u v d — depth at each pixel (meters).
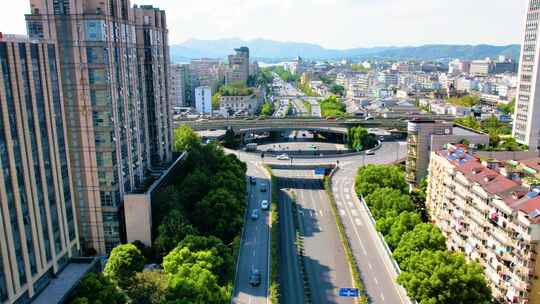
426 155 192.88
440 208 154.25
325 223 164.12
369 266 131.88
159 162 174.38
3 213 82.25
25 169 90.44
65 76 123.12
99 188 130.00
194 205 146.88
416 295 104.44
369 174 178.62
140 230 133.12
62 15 120.44
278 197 190.75
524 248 104.38
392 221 140.00
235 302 109.38
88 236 134.25
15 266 85.88
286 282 122.56
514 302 108.75
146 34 159.50
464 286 101.56
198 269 104.00
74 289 96.69
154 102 166.62
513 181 123.88
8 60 86.19
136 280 106.12
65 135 110.00
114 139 128.38
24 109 90.88
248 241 144.75
